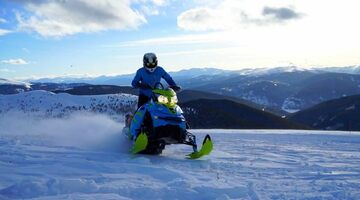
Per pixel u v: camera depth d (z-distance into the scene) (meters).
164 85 9.55
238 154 10.30
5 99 65.50
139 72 9.77
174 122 8.98
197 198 5.21
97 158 8.12
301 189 5.93
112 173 6.57
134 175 6.45
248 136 17.88
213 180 6.40
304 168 8.05
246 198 5.30
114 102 58.31
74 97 66.12
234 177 6.84
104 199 4.86
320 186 6.16
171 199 5.14
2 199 4.80
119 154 8.91
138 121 9.38
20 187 5.14
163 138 9.02
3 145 9.67
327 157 10.06
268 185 6.20
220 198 5.15
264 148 12.06
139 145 8.89
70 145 10.29
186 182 5.91
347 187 6.12
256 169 7.79
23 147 9.31
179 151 10.52
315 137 17.73
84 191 5.26
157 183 5.93
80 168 6.80
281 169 7.85
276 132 22.47
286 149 11.91
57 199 4.78
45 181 5.51
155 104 9.05
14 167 6.63
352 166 8.42
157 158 8.89
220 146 12.51
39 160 7.41
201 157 9.42
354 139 16.61
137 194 5.26
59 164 7.02
